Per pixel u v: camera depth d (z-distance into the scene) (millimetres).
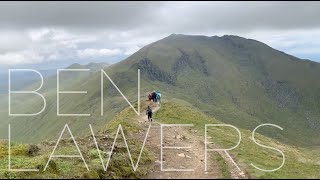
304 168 29641
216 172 25422
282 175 24844
